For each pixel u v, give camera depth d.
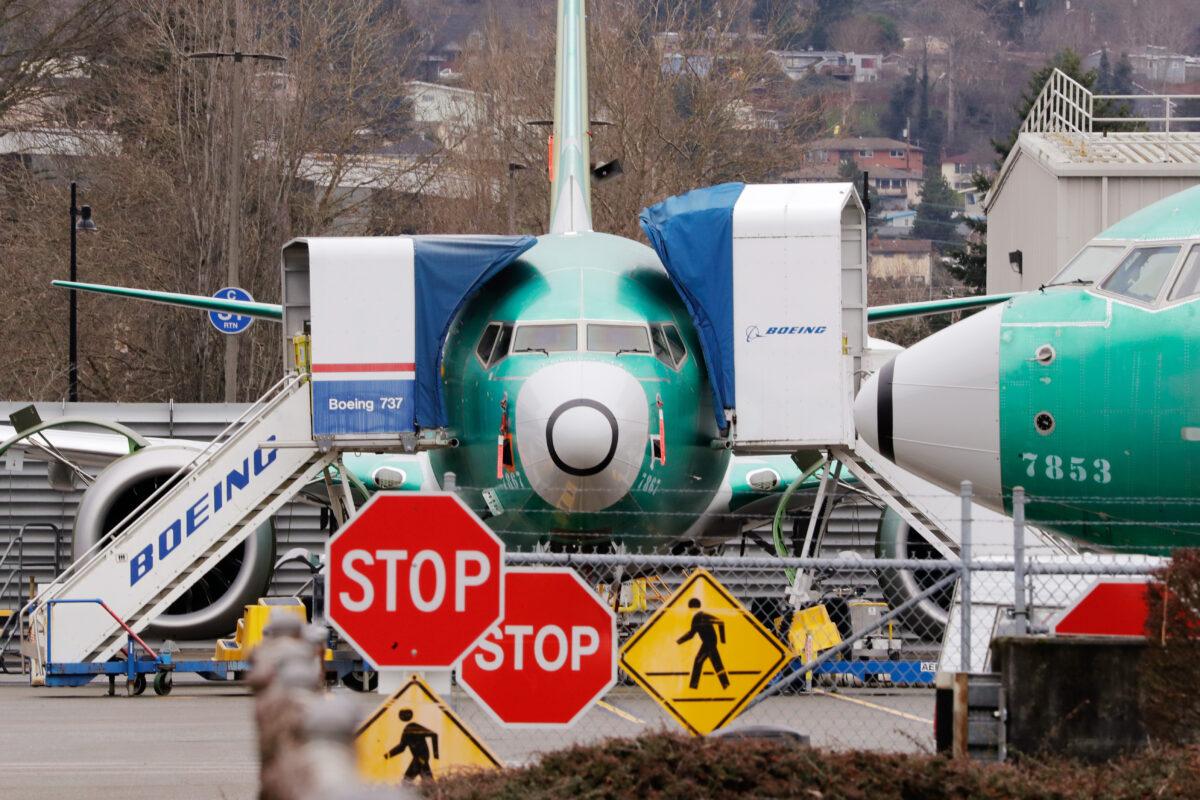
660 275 93.62
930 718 73.75
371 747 47.16
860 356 90.75
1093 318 64.94
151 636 97.31
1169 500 63.59
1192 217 65.00
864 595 120.38
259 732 29.08
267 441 92.19
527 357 84.69
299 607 91.50
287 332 93.62
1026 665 49.25
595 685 50.19
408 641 48.06
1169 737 45.78
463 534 48.19
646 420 82.38
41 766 59.66
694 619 51.00
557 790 41.28
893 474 90.38
